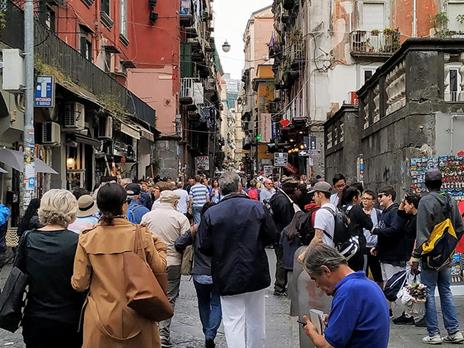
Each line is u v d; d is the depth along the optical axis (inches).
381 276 372.5
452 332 300.0
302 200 446.6
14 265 193.8
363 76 1416.1
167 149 1547.7
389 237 342.6
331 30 1417.3
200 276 300.0
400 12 1405.0
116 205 186.9
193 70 1942.7
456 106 489.1
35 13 675.4
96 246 183.3
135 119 1106.7
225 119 5880.9
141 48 1546.5
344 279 147.8
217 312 303.3
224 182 259.6
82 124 748.6
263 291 262.5
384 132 587.8
